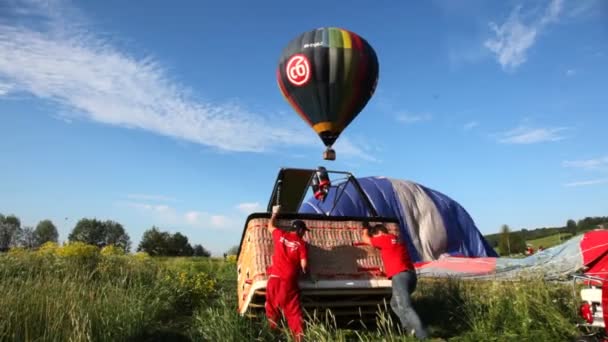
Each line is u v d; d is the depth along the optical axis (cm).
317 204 1387
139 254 1480
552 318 566
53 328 543
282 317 585
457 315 684
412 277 600
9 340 530
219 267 1616
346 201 1398
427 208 1541
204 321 681
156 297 848
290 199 761
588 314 522
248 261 636
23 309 588
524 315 582
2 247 1284
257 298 633
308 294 609
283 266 575
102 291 723
